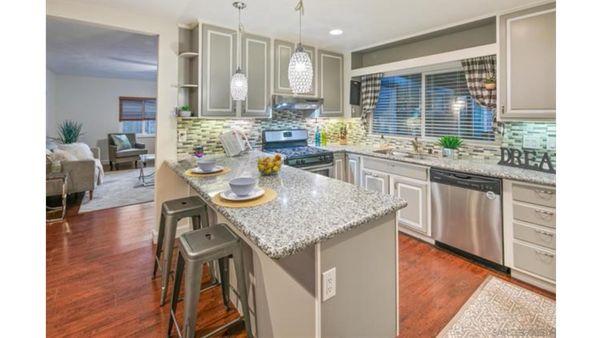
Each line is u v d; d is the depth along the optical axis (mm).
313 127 4441
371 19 3000
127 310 2051
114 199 4824
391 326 1676
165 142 3143
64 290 2281
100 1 2594
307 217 1389
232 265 2043
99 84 8016
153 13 2869
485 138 3240
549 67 2408
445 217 2916
